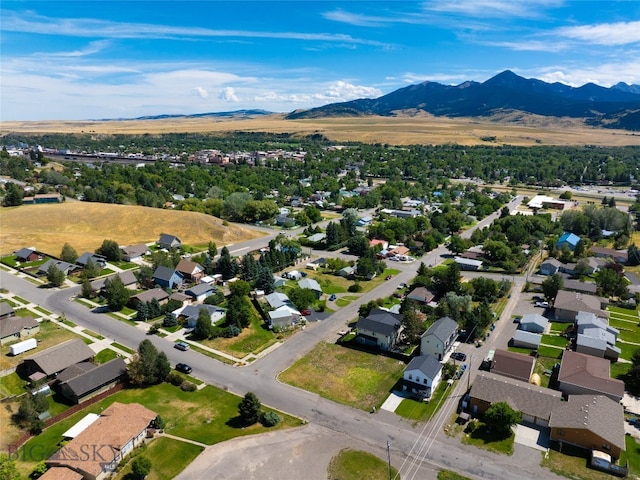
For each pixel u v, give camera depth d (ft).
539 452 201.87
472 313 320.70
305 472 190.49
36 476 184.55
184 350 290.15
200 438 209.56
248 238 567.59
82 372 253.24
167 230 565.12
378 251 501.56
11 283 394.73
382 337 293.43
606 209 611.47
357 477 187.73
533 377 254.47
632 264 472.03
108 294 349.61
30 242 492.54
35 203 627.46
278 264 445.37
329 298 378.12
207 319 307.78
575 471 190.49
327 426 219.41
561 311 338.95
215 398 241.55
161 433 212.02
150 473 187.83
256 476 188.03
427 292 365.81
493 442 208.33
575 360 262.06
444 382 256.73
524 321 322.34
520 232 527.40
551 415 215.51
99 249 465.88
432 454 200.75
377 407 234.99
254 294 376.27
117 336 307.17
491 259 474.90
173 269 394.73
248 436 211.82
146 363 252.01
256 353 289.33
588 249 504.84
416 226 588.91
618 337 310.45
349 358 283.59
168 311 342.23
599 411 213.66
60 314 338.13
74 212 590.14
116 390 248.11
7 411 225.76
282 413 229.25
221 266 418.10
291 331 318.86
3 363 268.21
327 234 528.22
